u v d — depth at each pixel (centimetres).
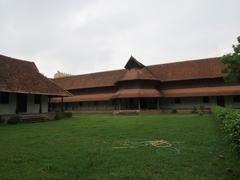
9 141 1418
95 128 1991
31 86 3000
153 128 1894
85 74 5934
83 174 802
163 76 4778
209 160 922
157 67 5094
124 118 3122
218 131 1620
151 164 891
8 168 877
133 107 4762
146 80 4547
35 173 820
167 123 2248
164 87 4759
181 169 830
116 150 1123
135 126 2064
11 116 2631
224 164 863
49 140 1432
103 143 1303
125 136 1527
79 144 1284
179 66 4844
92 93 5419
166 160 938
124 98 4541
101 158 985
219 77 4225
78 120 2939
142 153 1053
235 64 3381
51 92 3194
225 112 1430
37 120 2855
